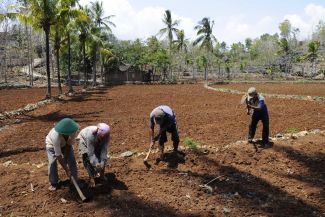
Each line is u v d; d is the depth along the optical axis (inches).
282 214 264.5
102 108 911.7
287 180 329.1
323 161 374.9
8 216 261.0
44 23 1122.0
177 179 325.4
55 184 303.3
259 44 3863.2
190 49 3457.2
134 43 2556.6
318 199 290.5
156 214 262.4
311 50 2832.2
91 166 298.5
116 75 2432.3
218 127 584.1
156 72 2765.7
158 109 344.5
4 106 985.5
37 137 548.1
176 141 368.8
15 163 395.9
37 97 1283.2
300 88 1565.0
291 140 438.3
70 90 1449.3
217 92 1401.3
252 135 424.2
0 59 2293.3
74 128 279.3
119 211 266.5
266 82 2105.1
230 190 306.7
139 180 322.0
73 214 263.4
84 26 1636.3
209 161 366.9
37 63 2667.3
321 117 668.1
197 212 266.2
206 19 2315.5
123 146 460.4
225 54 3607.3
